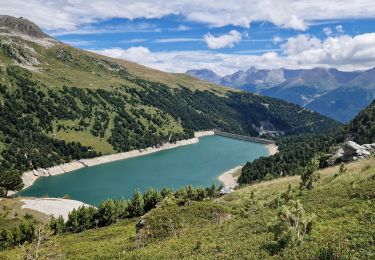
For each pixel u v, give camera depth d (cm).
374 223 2889
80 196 17562
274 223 2773
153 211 5500
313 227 3012
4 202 10806
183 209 5531
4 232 7744
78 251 5144
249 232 3538
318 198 4500
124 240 5403
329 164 9325
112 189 18762
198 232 4353
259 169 19138
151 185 19500
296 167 16812
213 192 11675
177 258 3297
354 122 19300
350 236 2575
